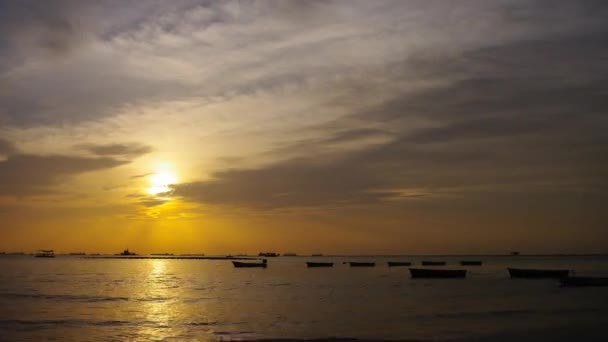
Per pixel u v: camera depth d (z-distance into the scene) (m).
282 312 54.59
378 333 41.28
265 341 38.38
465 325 44.56
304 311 55.19
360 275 132.88
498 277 113.00
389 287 87.56
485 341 37.72
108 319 50.66
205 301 66.75
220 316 52.09
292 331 42.59
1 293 78.88
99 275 136.00
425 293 74.94
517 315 50.06
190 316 52.31
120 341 39.47
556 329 42.16
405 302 62.88
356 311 54.66
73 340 39.94
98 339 40.31
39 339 40.44
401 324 45.47
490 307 56.59
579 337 38.84
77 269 178.38
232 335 41.25
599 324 44.38
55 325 47.06
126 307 60.72
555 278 101.50
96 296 74.31
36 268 185.12
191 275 137.00
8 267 193.38
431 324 45.31
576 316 49.19
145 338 40.56
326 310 55.78
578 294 69.75
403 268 192.00
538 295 68.94
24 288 88.69
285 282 104.81
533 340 37.91
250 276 130.88
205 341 39.00
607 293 70.69
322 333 41.53
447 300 64.62
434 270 112.12
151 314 54.19
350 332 41.88
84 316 52.94
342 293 76.75
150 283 103.25
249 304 62.78
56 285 96.50
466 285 89.19
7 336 41.62
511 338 38.62
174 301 67.19
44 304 63.81
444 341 37.78
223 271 164.88
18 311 57.06
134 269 181.75
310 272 154.12
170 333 42.50
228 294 77.00
